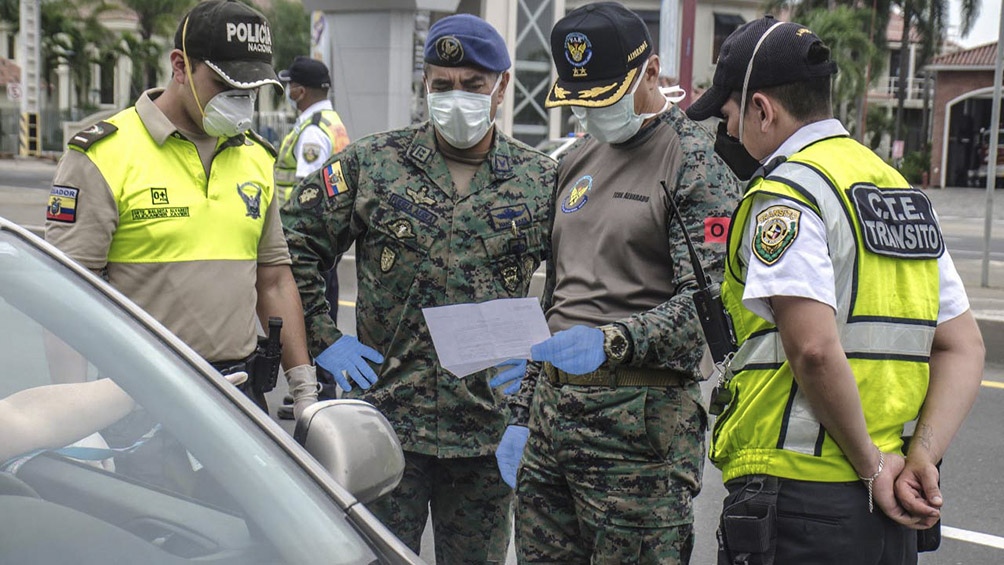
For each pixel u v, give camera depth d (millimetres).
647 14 40438
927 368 2357
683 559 2986
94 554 1778
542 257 3406
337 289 6863
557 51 2908
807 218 2225
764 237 2248
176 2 44344
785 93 2361
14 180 24656
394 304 3303
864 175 2316
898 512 2293
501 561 3479
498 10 16422
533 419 3053
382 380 3346
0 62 46188
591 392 2877
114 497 1889
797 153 2348
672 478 2896
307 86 7301
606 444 2865
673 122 2922
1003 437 6340
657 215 2857
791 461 2311
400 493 3322
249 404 2086
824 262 2211
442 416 3301
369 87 13719
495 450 3354
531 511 3051
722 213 2779
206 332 3082
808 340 2191
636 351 2713
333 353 3332
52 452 1946
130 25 49469
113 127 3010
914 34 48406
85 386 2020
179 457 1951
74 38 43188
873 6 46156
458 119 3174
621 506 2875
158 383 2053
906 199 2354
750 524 2314
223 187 3139
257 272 3324
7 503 1848
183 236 3051
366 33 13617
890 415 2299
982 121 43719
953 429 2348
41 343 2043
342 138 7367
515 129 17078
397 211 3283
